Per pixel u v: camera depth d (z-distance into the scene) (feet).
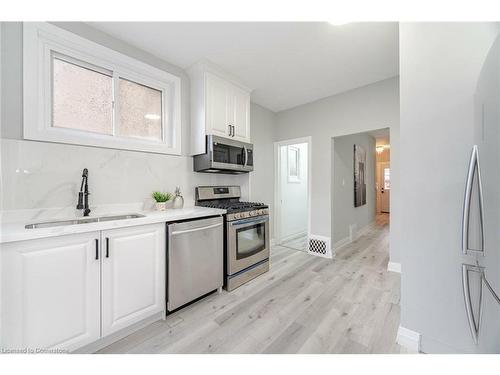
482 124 3.53
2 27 4.56
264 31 6.03
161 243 5.50
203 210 6.89
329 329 5.22
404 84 4.67
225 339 4.89
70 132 5.59
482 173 3.58
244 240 7.84
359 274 8.51
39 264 3.69
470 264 3.82
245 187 9.81
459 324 4.01
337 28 5.91
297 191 15.12
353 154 14.01
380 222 19.58
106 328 4.52
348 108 9.99
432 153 4.30
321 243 10.89
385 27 5.87
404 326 4.65
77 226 4.07
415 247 4.51
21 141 4.75
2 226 4.18
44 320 3.75
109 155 6.13
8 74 4.61
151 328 5.26
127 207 6.44
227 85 8.40
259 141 11.85
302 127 11.71
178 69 7.83
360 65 7.85
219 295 6.91
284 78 8.78
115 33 6.05
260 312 5.95
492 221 3.39
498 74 2.93
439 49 4.22
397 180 8.68
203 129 7.64
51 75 5.34
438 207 4.23
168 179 7.51
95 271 4.36
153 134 7.43
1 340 3.39
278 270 8.96
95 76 6.14
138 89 7.08
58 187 5.23
